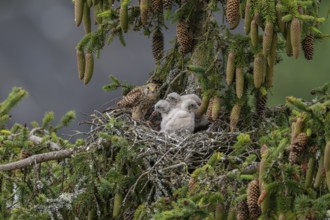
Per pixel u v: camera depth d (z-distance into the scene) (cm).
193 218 1006
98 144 1188
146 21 1251
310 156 964
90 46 1290
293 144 956
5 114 1324
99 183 1163
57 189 1207
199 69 1264
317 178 955
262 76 1179
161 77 1402
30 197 1184
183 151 1246
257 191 978
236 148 1120
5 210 1182
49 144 1248
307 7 1177
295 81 2211
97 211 1159
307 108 955
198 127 1377
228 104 1278
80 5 1281
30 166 1213
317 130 955
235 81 1255
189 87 1398
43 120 1337
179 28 1290
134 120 1362
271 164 969
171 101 1375
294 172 969
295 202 949
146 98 1395
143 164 1195
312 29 1169
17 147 1244
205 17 1302
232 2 1174
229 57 1217
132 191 1154
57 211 1156
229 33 1277
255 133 1277
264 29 1136
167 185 1166
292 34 1089
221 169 1091
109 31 1299
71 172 1222
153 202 1141
